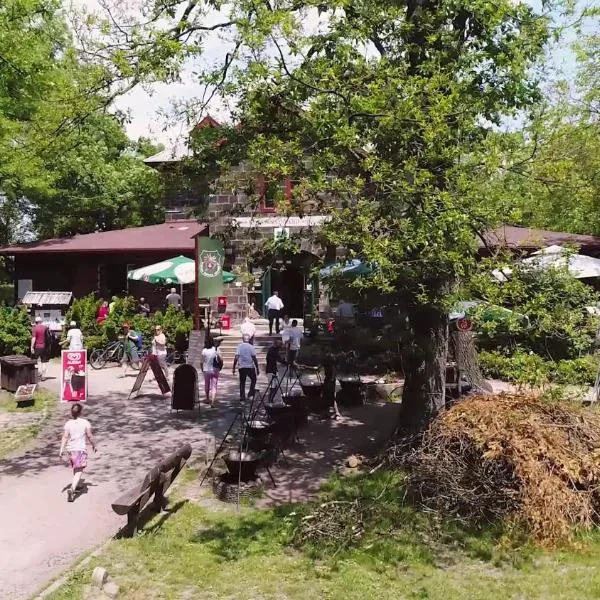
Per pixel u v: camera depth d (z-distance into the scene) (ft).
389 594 22.49
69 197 116.37
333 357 50.11
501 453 28.99
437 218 27.27
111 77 38.40
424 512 29.30
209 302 83.10
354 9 33.24
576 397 32.19
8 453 39.52
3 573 24.12
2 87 60.54
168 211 101.96
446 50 34.30
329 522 27.76
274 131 36.19
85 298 77.00
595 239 74.38
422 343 36.22
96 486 33.81
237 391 57.41
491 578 23.95
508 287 28.84
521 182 32.89
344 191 29.81
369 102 29.60
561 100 65.72
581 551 26.14
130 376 64.85
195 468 36.83
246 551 26.25
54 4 59.31
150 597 22.41
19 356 61.05
